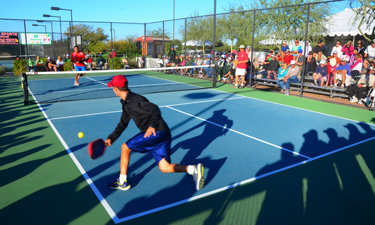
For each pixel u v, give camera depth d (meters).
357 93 9.45
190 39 20.16
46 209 3.22
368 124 7.00
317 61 11.59
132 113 3.37
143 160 4.66
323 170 4.36
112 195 3.55
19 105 8.91
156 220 3.04
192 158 4.77
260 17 18.59
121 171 3.62
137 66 24.12
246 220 3.06
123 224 2.96
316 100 10.17
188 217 3.10
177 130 6.32
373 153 5.07
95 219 3.05
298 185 3.87
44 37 21.70
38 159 4.66
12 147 5.20
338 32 13.59
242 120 7.24
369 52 9.96
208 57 16.25
